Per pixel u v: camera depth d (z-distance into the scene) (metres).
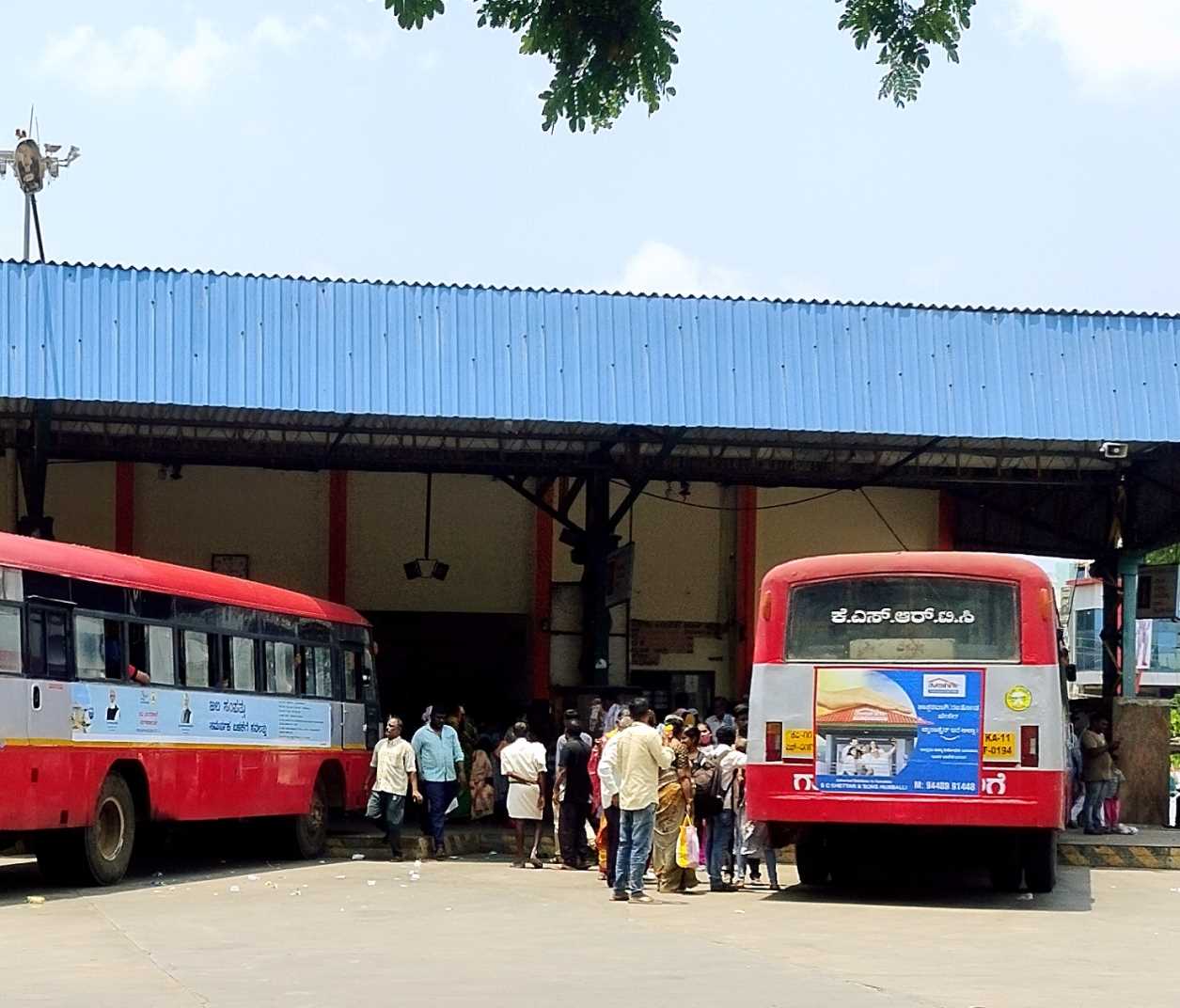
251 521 31.42
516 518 32.59
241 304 23.58
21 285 22.91
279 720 21.48
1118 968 11.98
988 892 18.73
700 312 24.77
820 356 24.88
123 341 23.09
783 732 16.89
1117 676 29.89
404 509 32.19
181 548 31.08
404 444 27.53
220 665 20.06
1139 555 29.36
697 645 32.84
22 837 17.64
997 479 29.28
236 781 20.23
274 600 21.66
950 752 16.55
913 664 16.70
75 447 26.94
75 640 17.02
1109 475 29.52
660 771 17.28
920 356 25.08
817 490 33.06
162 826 19.11
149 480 31.02
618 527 32.81
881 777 16.62
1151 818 27.67
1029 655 16.56
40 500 24.70
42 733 16.31
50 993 10.28
